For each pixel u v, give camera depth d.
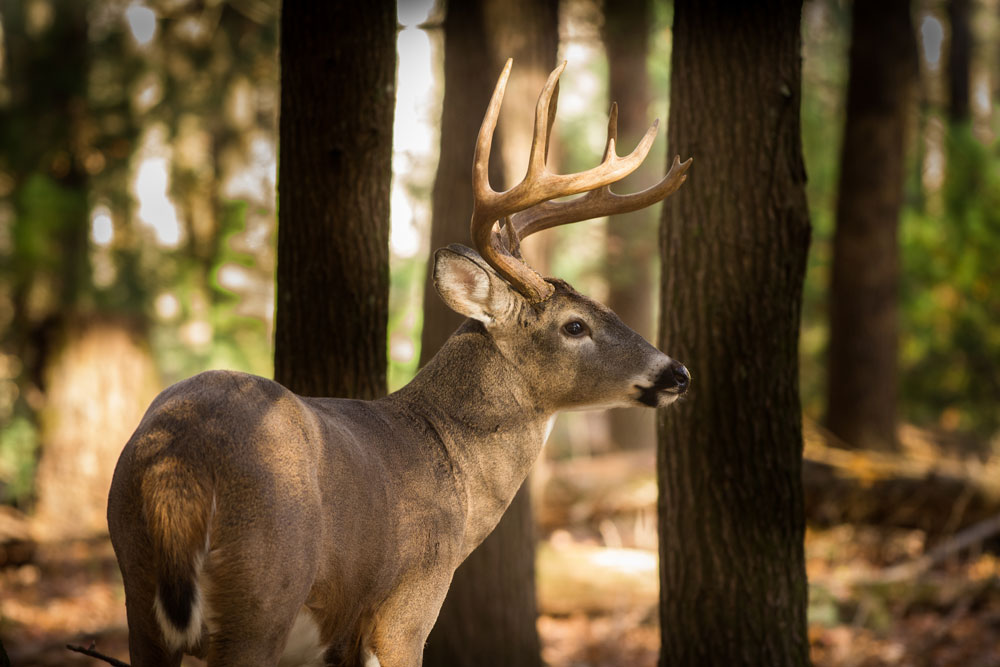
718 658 8.02
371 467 5.42
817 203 26.19
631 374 6.29
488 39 10.56
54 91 20.33
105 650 11.55
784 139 7.94
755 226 7.91
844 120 20.83
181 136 25.52
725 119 7.90
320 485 4.95
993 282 21.48
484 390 6.24
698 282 8.01
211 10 24.05
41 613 13.42
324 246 7.99
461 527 6.00
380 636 5.57
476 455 6.16
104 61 22.27
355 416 5.73
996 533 15.17
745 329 7.94
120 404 18.58
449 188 10.51
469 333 6.33
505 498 6.29
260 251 25.36
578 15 21.84
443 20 10.89
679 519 8.16
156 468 4.54
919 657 11.80
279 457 4.69
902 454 20.39
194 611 4.45
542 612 13.71
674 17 8.22
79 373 18.42
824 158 26.72
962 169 22.08
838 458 16.02
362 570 5.32
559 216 6.86
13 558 16.05
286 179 8.09
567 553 14.94
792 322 8.12
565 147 29.84
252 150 28.61
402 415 6.04
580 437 27.47
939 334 22.17
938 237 21.98
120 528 4.70
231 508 4.54
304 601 4.85
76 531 17.69
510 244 6.68
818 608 12.91
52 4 20.52
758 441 7.99
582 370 6.29
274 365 8.23
